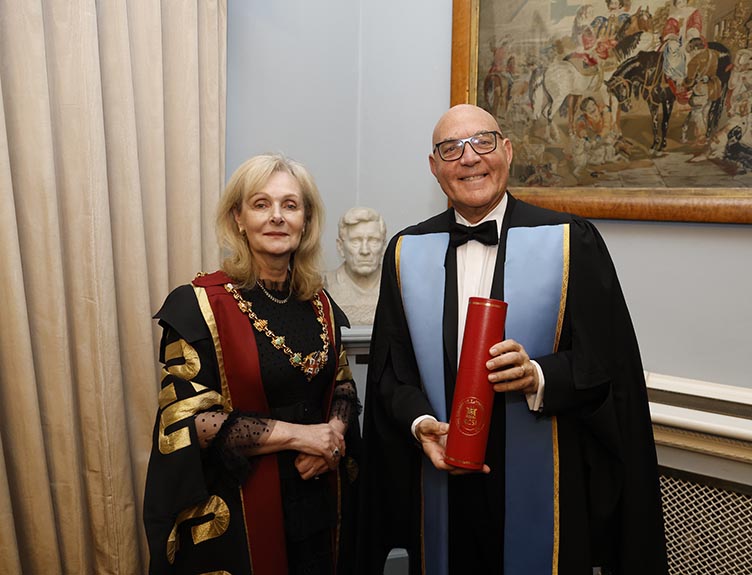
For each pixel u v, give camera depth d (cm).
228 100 295
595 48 250
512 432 176
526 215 187
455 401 161
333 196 333
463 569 190
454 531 188
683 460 225
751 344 227
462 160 175
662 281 246
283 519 178
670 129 235
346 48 329
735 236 228
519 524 177
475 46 283
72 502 227
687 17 227
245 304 180
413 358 196
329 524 187
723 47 221
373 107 331
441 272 187
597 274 178
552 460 176
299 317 188
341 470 201
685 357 242
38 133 211
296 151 318
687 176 233
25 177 213
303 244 189
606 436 171
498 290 179
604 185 253
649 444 179
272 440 172
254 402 178
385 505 201
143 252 242
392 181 326
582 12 252
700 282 237
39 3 209
